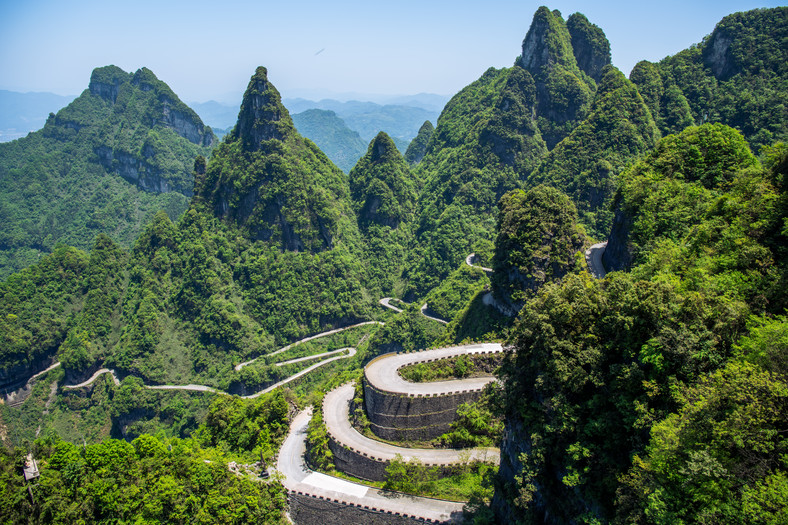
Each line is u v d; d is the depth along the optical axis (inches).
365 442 3083.2
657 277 2187.5
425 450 2952.8
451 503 2608.3
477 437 2935.5
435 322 6742.1
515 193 5255.9
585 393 1941.4
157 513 2603.3
